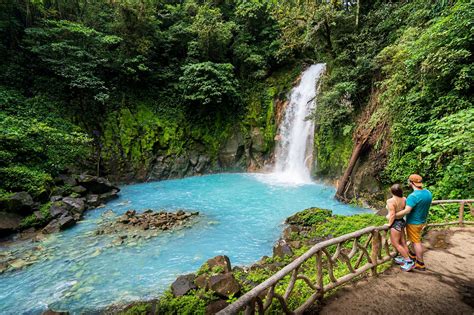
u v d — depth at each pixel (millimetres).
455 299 4168
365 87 13938
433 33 9125
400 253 5102
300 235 8680
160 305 5348
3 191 10133
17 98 14789
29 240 9023
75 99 16828
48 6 17969
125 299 6027
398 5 14273
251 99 21062
